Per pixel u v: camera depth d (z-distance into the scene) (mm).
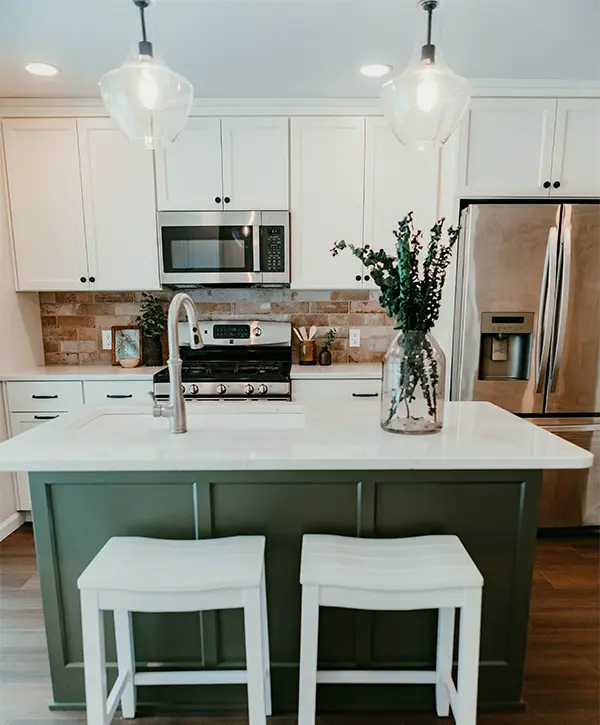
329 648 1462
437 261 1350
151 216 2797
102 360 3232
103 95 1418
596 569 2303
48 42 2039
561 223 2402
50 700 1516
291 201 2795
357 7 1777
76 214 2795
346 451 1242
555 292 2432
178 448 1275
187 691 1474
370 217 2803
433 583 1095
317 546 1249
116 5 1756
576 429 2527
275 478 1354
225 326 3113
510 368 2609
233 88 2541
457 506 1385
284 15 1829
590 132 2518
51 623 1430
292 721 1432
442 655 1396
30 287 2852
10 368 2842
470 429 1461
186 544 1276
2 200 2754
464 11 1821
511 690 1478
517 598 1433
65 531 1388
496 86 2465
